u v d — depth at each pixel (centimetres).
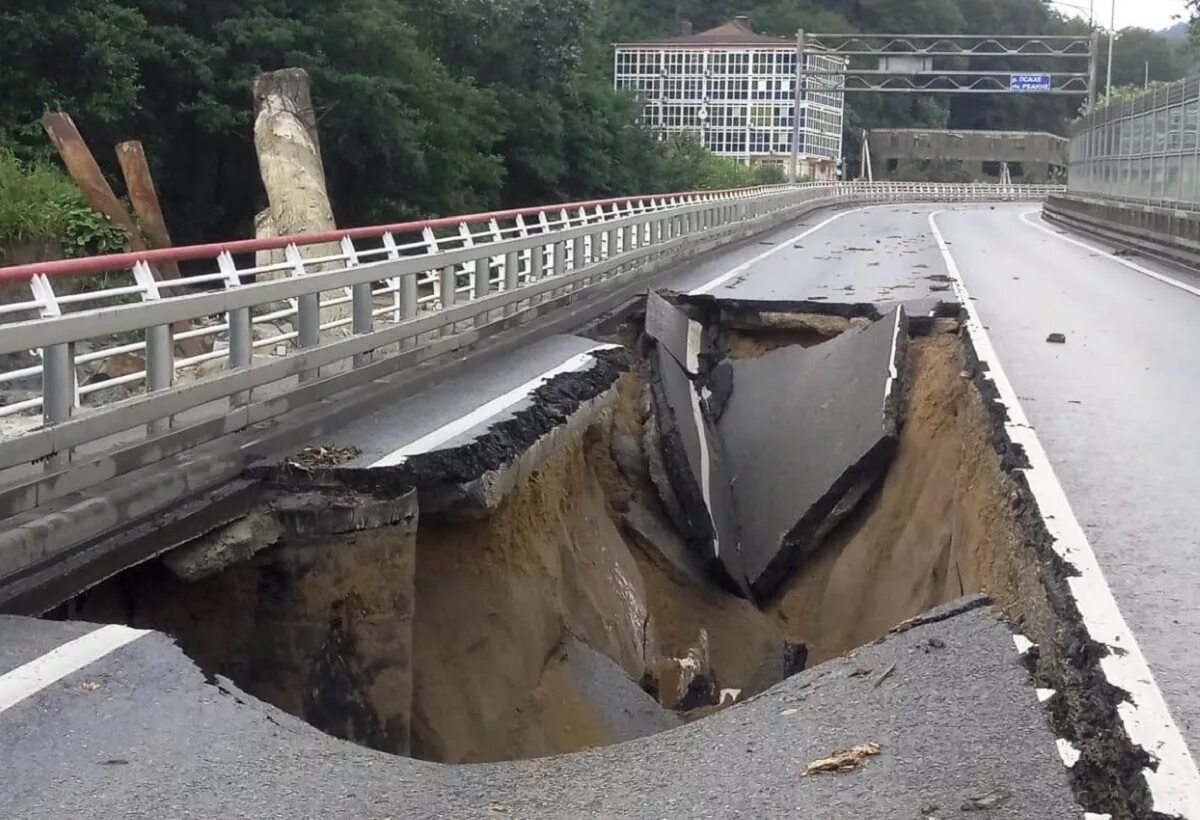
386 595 820
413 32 3375
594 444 1326
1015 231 3894
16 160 1798
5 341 620
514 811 496
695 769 525
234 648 787
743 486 1530
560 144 4450
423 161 3109
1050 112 12794
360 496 829
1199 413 1063
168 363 783
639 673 1180
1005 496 864
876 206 6481
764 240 3175
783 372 1644
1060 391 1151
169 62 2469
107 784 480
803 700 587
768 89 8919
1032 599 644
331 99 2817
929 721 530
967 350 1391
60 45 2144
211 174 2772
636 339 1669
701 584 1377
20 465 667
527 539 1013
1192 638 561
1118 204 3350
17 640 583
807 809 466
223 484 802
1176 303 1870
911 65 5347
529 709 927
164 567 742
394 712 824
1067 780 466
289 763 520
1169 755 452
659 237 2197
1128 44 10706
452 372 1203
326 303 1086
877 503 1382
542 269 1555
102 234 1484
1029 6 11469
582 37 4884
